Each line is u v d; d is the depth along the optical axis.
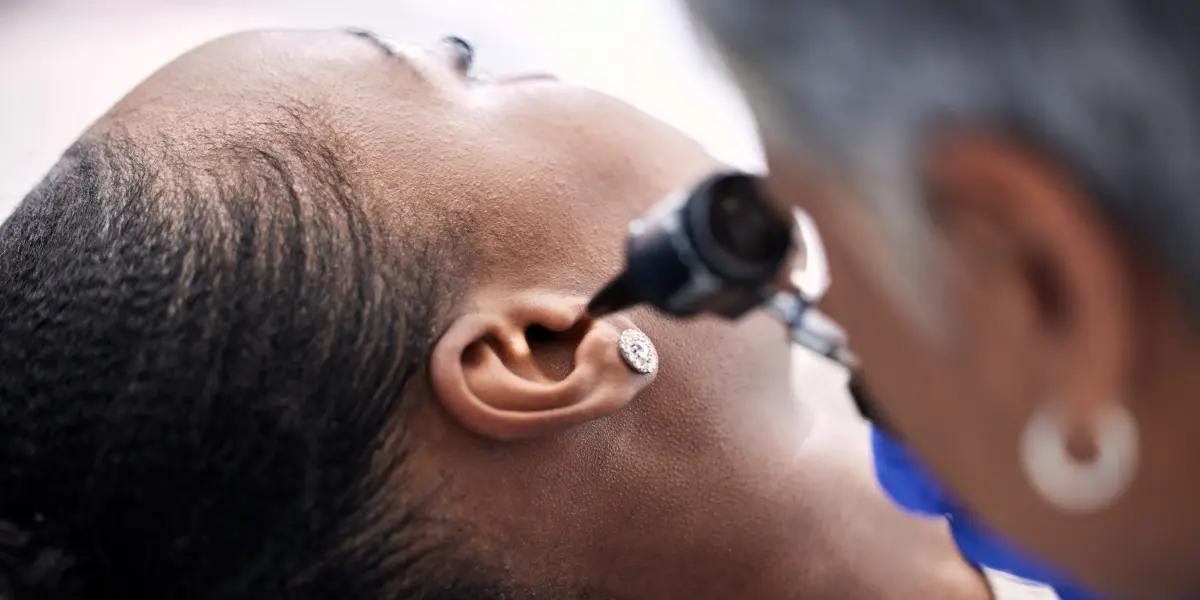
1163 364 0.43
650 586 1.01
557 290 0.96
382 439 0.91
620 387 0.90
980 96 0.41
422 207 0.95
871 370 0.52
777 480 1.04
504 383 0.90
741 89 0.47
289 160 0.95
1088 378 0.44
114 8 1.87
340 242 0.92
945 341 0.47
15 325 0.94
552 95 1.06
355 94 0.99
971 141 0.42
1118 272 0.41
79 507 0.91
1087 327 0.43
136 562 0.92
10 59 1.82
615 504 0.97
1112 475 0.47
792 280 0.66
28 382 0.92
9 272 0.98
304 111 0.97
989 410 0.48
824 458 1.10
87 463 0.90
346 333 0.91
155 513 0.91
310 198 0.93
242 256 0.91
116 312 0.90
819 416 1.18
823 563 1.08
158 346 0.89
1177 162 0.40
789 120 0.45
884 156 0.43
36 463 0.92
